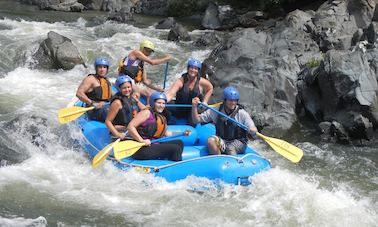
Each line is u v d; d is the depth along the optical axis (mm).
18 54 12281
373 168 7512
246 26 15688
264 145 8398
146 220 5664
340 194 6422
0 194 6035
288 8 16125
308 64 9898
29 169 6750
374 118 8555
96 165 6355
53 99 9977
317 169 7430
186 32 14672
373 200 6430
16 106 9367
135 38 14555
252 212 5875
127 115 6828
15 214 5637
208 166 6293
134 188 6312
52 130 8211
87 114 7855
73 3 19484
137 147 6414
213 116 6773
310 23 11898
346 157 7891
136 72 8508
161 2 19438
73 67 11977
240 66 10039
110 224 5562
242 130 6645
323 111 9180
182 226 5574
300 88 9578
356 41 11000
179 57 12883
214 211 5879
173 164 6383
